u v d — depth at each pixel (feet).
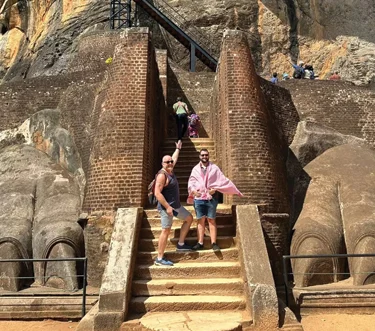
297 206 38.04
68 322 26.73
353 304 26.91
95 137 34.99
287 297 26.21
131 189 32.17
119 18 69.62
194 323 21.18
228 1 74.84
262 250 25.09
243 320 21.91
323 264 31.45
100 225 31.71
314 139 42.78
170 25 65.16
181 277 25.62
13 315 27.07
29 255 32.24
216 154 41.93
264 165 34.24
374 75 69.46
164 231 26.00
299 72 63.36
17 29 89.20
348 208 35.68
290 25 75.15
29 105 44.14
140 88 34.63
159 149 42.75
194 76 53.42
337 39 74.43
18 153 41.06
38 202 36.40
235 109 35.42
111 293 22.56
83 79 42.91
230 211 31.04
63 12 77.00
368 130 47.21
